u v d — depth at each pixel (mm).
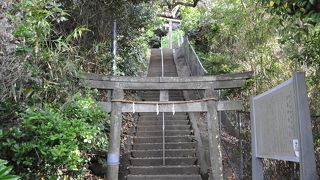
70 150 3385
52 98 4434
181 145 7148
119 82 6211
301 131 2549
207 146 7453
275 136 3207
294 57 4793
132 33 9289
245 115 5832
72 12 6516
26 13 3998
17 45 3648
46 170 3549
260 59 6336
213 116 5742
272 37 6258
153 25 11469
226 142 6980
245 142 5617
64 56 4879
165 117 8477
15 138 3377
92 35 7379
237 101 5848
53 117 3549
